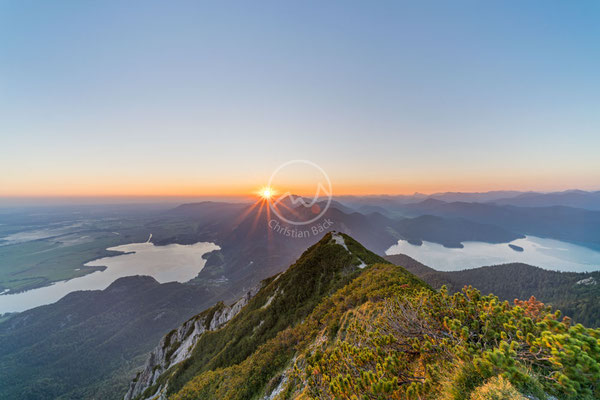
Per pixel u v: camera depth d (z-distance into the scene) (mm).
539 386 5082
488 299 7496
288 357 29156
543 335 5676
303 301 52344
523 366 5609
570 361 5023
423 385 5914
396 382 6094
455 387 5598
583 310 134625
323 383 7480
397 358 7160
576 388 4938
